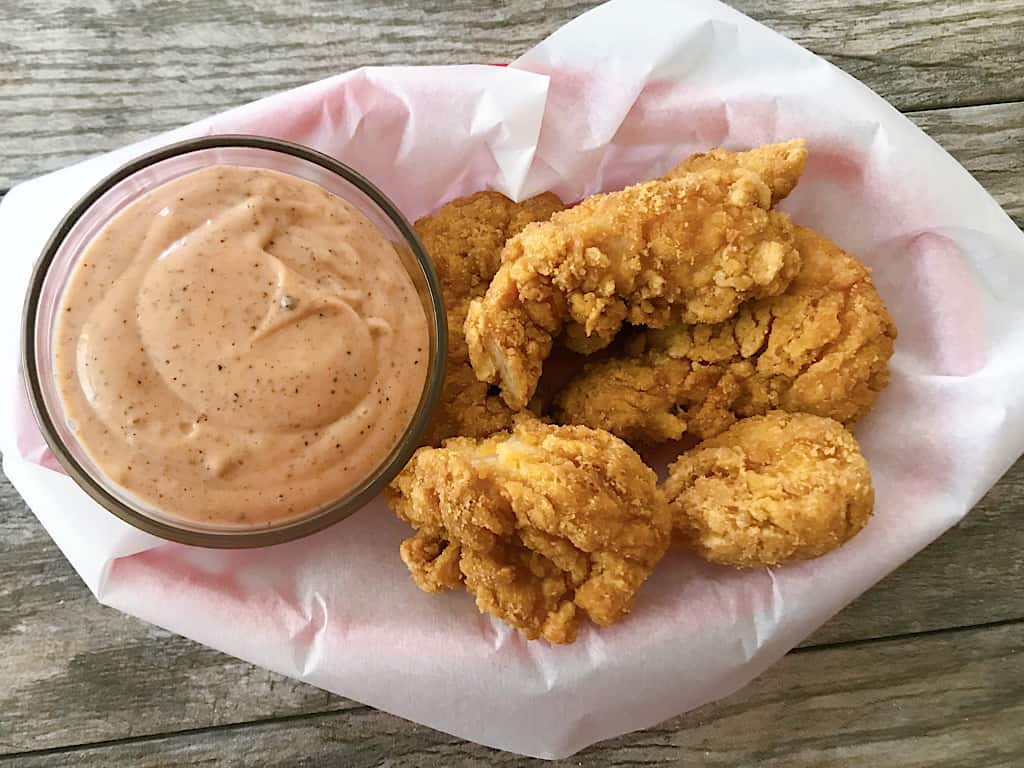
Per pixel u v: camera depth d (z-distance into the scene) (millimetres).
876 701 239
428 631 213
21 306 219
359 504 194
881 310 218
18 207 225
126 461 184
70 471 187
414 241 210
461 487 193
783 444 213
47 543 232
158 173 204
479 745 234
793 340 216
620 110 229
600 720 214
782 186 214
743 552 204
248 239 194
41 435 207
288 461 189
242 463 187
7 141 239
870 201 229
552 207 234
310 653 213
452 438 219
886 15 246
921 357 231
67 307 188
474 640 212
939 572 241
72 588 232
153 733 230
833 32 245
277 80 243
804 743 238
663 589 217
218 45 243
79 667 230
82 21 241
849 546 215
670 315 221
